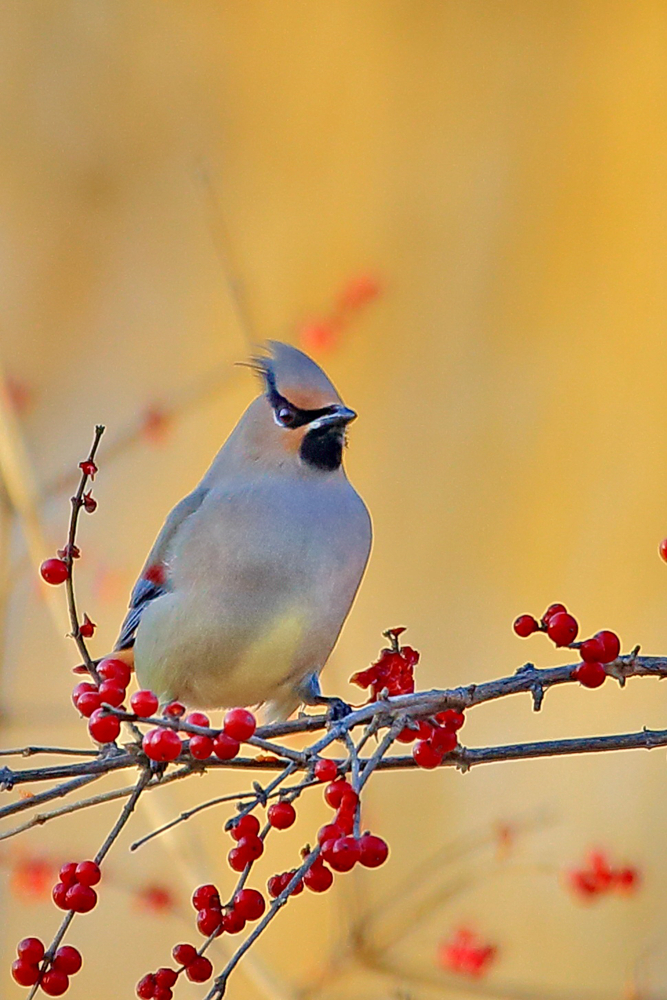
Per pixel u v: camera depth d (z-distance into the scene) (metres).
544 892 12.30
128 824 12.24
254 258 15.72
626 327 15.08
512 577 14.45
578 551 14.43
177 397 13.45
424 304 15.48
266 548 7.73
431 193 15.80
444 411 15.07
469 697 5.88
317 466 8.00
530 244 15.52
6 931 12.24
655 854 12.73
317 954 11.82
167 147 16.25
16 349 15.54
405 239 15.68
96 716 5.43
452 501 14.76
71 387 15.38
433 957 10.60
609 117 15.70
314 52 16.34
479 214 15.65
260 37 16.47
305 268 15.68
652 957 11.97
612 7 15.89
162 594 8.04
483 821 12.97
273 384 8.12
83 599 12.97
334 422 7.96
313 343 12.62
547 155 15.75
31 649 12.38
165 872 12.10
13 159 16.25
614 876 9.16
